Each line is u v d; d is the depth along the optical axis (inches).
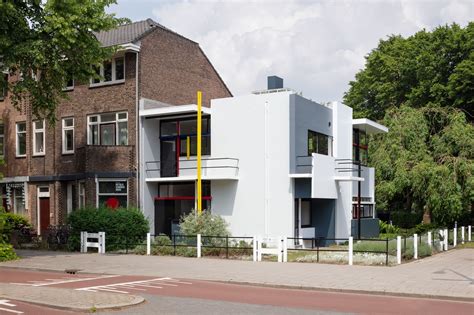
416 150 1425.9
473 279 611.5
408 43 1788.9
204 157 1111.6
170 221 1135.0
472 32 1561.3
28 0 841.5
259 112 1050.1
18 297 477.1
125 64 1130.0
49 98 932.6
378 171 1437.0
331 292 548.7
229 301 484.1
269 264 762.8
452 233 1187.9
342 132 1200.8
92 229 978.1
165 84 1191.6
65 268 734.5
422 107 1521.9
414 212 1562.5
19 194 1279.5
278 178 1024.2
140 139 1114.7
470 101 1528.1
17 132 1284.4
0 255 821.2
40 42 811.4
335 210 1114.7
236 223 1061.1
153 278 646.5
